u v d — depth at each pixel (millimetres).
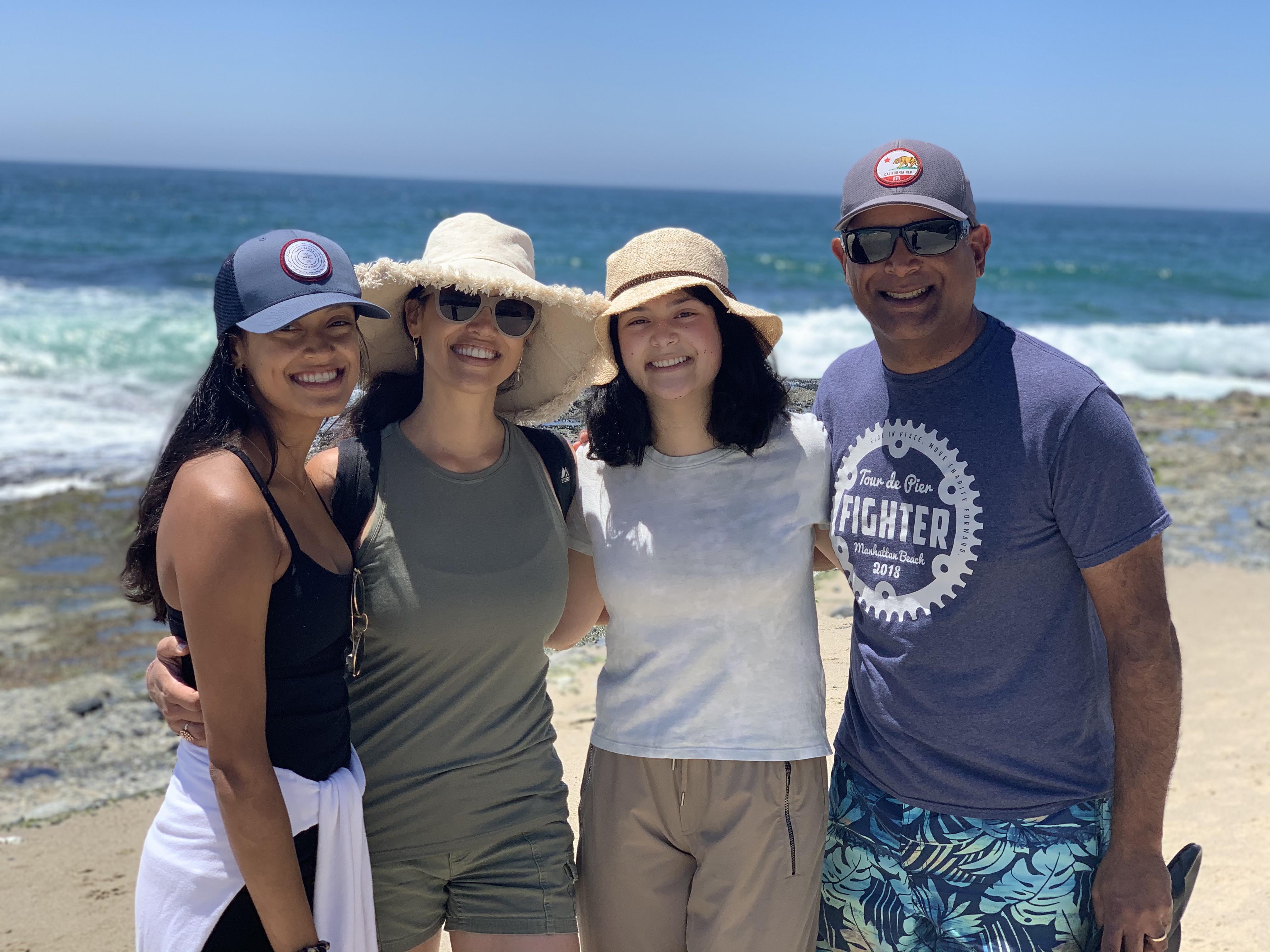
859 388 2494
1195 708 5438
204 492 1942
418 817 2332
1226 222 147375
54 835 4367
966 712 2281
